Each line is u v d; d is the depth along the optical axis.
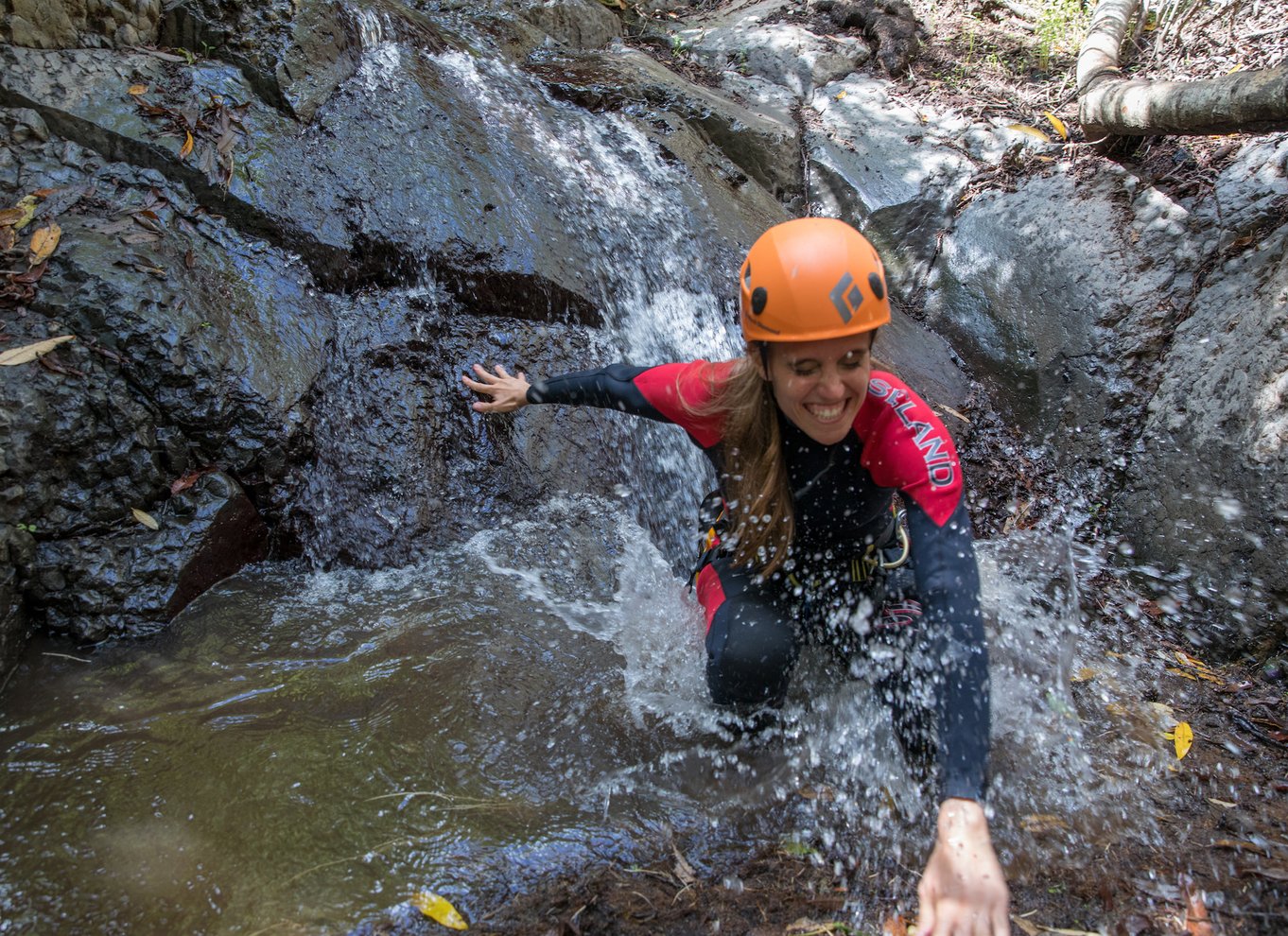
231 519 2.92
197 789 2.20
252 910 1.91
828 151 4.84
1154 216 4.08
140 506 2.84
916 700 2.29
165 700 2.49
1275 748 2.65
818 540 2.33
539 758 2.37
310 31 3.69
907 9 5.67
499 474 3.33
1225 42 4.80
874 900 2.04
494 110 4.10
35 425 2.65
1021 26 5.82
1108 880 2.12
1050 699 2.76
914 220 4.64
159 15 3.61
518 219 3.70
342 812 2.16
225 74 3.55
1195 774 2.49
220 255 3.22
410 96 3.87
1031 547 3.59
